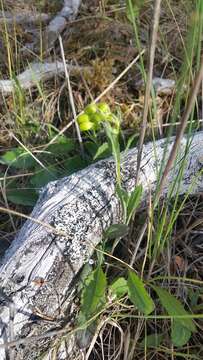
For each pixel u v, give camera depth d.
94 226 0.30
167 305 0.28
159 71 0.44
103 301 0.28
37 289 0.27
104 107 0.36
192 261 0.33
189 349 0.30
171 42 0.45
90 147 0.38
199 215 0.34
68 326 0.28
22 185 0.37
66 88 0.43
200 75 0.20
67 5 0.48
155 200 0.28
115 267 0.31
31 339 0.25
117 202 0.31
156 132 0.39
